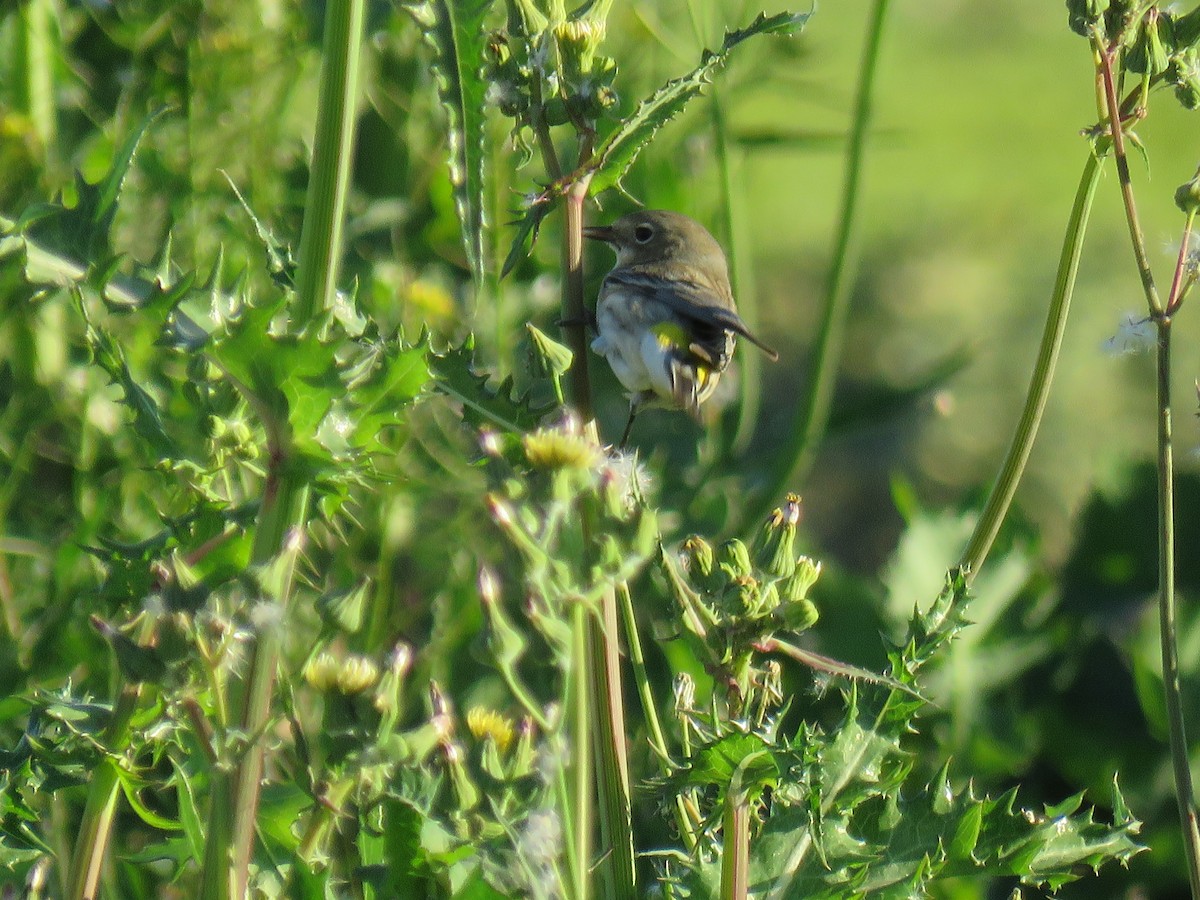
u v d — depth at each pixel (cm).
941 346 1844
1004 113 2320
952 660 915
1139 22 602
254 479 750
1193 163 2206
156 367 655
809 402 998
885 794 565
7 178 862
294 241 895
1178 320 1838
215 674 423
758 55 1134
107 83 1016
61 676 755
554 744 430
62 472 980
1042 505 1645
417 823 487
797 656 491
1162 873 923
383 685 433
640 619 919
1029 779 994
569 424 457
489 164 894
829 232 2064
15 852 523
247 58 909
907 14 2645
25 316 821
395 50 1027
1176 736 602
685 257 1038
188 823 489
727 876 500
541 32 562
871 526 1568
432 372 575
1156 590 1084
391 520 858
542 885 433
